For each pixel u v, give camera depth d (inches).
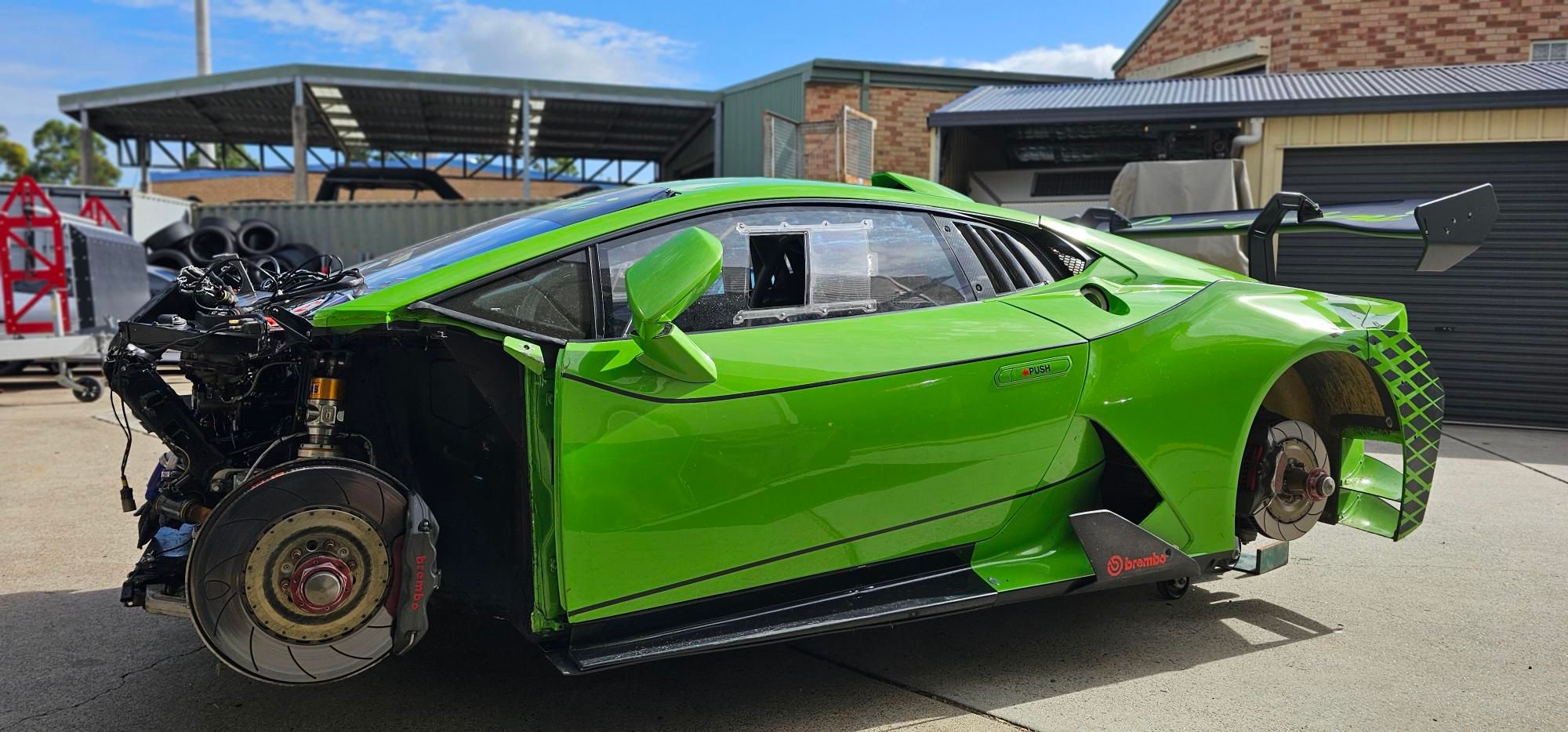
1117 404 111.2
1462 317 346.6
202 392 95.4
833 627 94.9
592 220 96.3
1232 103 354.0
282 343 89.7
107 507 182.4
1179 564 117.3
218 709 100.0
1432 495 212.2
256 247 585.9
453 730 95.7
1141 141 441.7
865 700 103.9
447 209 611.5
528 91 669.9
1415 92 343.0
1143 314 115.9
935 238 112.7
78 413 303.3
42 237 354.3
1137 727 98.3
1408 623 130.3
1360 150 353.1
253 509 80.4
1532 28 508.7
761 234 101.3
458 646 117.0
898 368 98.2
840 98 618.5
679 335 85.8
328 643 82.4
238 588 79.2
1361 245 352.5
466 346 87.4
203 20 1213.1
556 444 83.8
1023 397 105.0
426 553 85.2
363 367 101.4
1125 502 118.2
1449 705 104.7
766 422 91.0
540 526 87.4
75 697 102.5
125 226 608.1
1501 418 344.5
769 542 93.4
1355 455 141.9
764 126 506.3
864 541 98.7
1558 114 328.5
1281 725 99.2
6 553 153.4
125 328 85.2
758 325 97.8
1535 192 336.2
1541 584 147.9
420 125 822.5
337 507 82.7
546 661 113.3
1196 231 159.2
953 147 400.5
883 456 97.3
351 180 794.8
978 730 96.7
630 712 100.3
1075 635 124.7
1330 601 139.3
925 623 128.0
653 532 87.8
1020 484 107.7
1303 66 534.3
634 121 808.9
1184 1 621.9
